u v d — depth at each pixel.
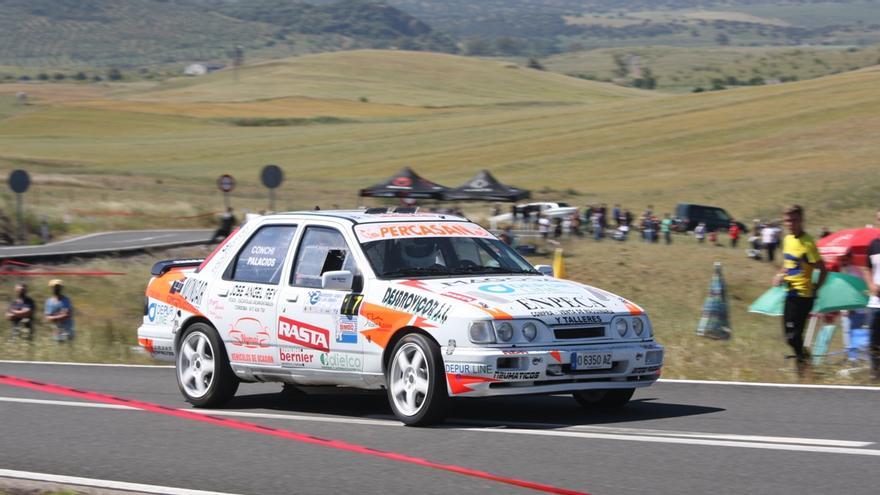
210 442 17.92
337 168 193.62
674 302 56.19
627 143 188.38
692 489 13.98
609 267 69.06
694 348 30.08
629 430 17.97
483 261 20.38
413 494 14.13
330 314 19.62
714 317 38.44
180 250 78.81
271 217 21.69
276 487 14.75
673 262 71.69
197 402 21.78
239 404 22.25
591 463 15.56
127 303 55.41
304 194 158.62
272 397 23.22
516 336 17.69
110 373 28.19
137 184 169.38
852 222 118.69
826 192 131.00
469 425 18.80
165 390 24.83
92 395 18.38
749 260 74.62
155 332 22.75
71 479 15.30
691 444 16.66
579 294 19.03
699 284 62.38
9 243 93.38
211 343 21.53
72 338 39.06
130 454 17.20
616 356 18.27
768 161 157.62
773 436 17.20
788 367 26.05
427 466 15.63
